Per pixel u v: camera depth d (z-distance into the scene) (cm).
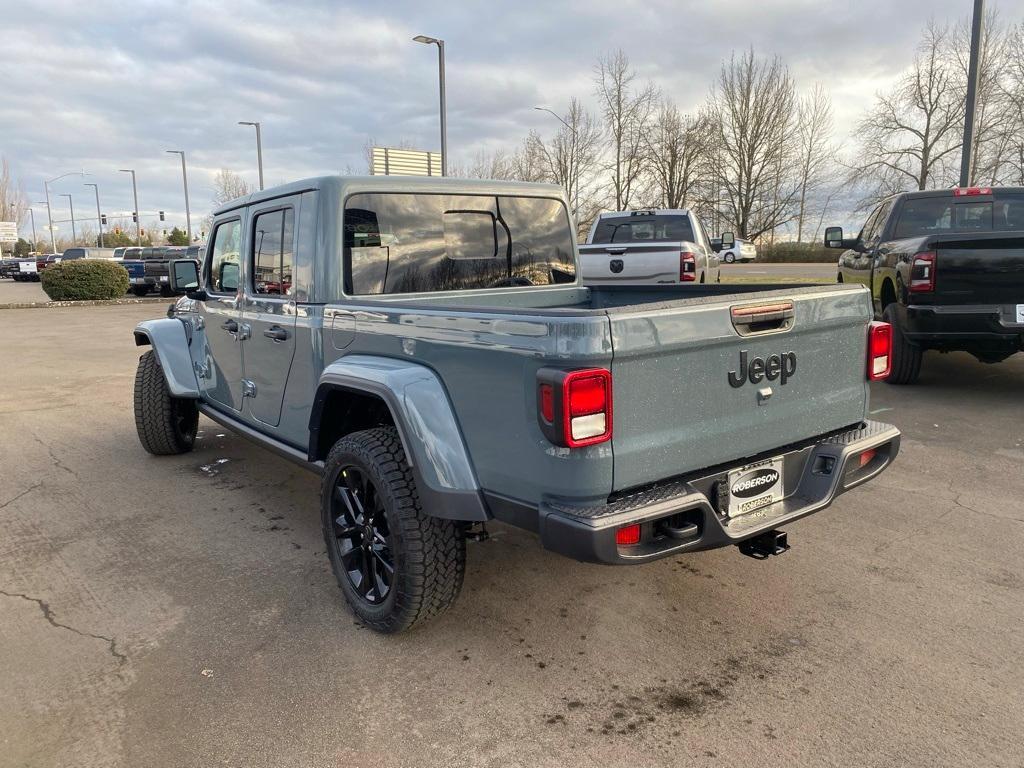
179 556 402
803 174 5653
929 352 980
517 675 286
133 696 275
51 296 2392
